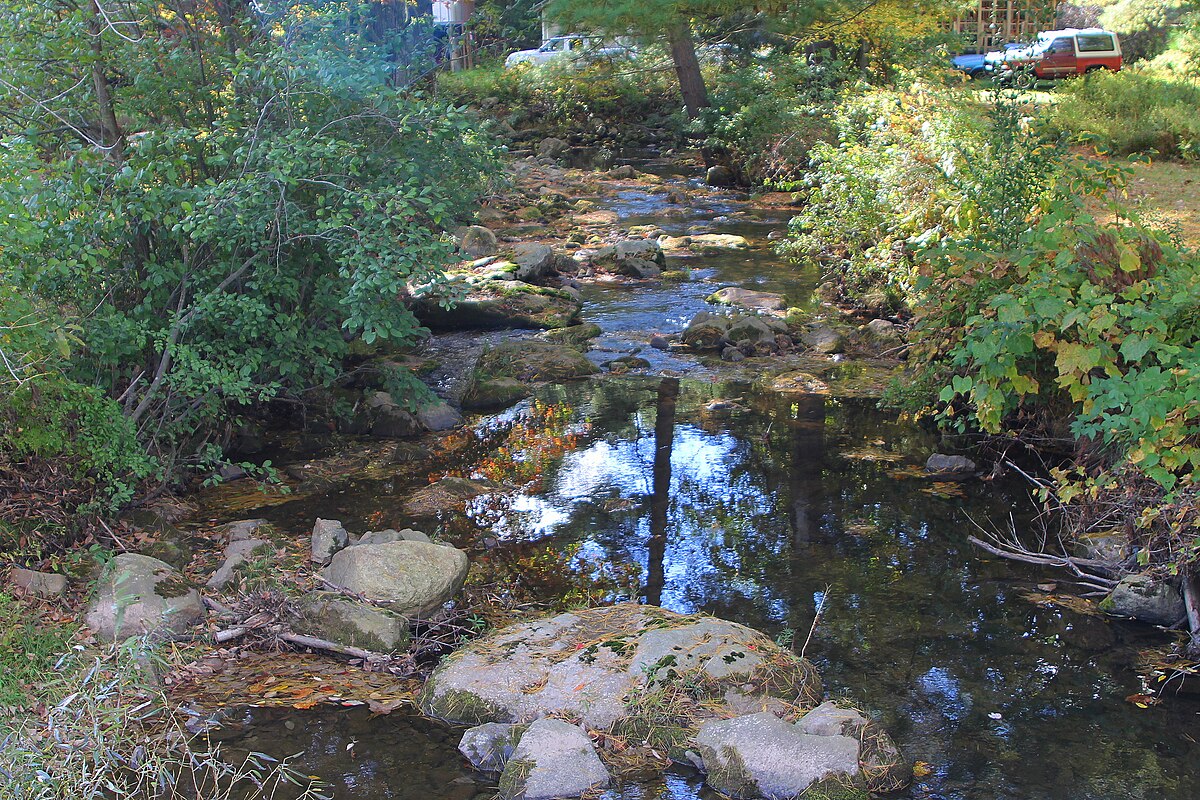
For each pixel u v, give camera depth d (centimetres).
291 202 648
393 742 414
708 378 913
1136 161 749
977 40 2427
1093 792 379
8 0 641
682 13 1484
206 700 440
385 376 770
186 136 640
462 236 1359
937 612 517
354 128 714
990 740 412
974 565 568
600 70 2661
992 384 578
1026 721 425
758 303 1105
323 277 711
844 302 1130
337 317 765
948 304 709
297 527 620
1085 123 1781
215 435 734
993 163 871
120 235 633
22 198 559
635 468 717
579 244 1463
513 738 405
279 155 621
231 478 702
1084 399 561
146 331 645
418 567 514
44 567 521
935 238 892
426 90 853
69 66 678
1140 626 504
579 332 1030
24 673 420
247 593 520
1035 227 720
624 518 636
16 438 529
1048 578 553
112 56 688
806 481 687
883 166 1094
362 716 433
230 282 693
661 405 847
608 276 1288
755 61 2219
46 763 349
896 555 580
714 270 1307
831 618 511
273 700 442
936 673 462
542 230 1584
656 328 1064
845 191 1144
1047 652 479
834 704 425
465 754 404
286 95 670
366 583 505
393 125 692
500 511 649
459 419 816
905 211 1030
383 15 796
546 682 436
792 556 581
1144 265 590
